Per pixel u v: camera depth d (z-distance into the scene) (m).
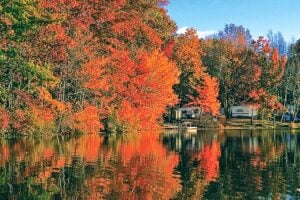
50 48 55.97
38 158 37.69
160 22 95.50
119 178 29.56
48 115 56.62
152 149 47.28
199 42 119.25
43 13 49.06
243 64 116.50
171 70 85.19
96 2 73.19
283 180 29.84
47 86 58.09
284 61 116.06
